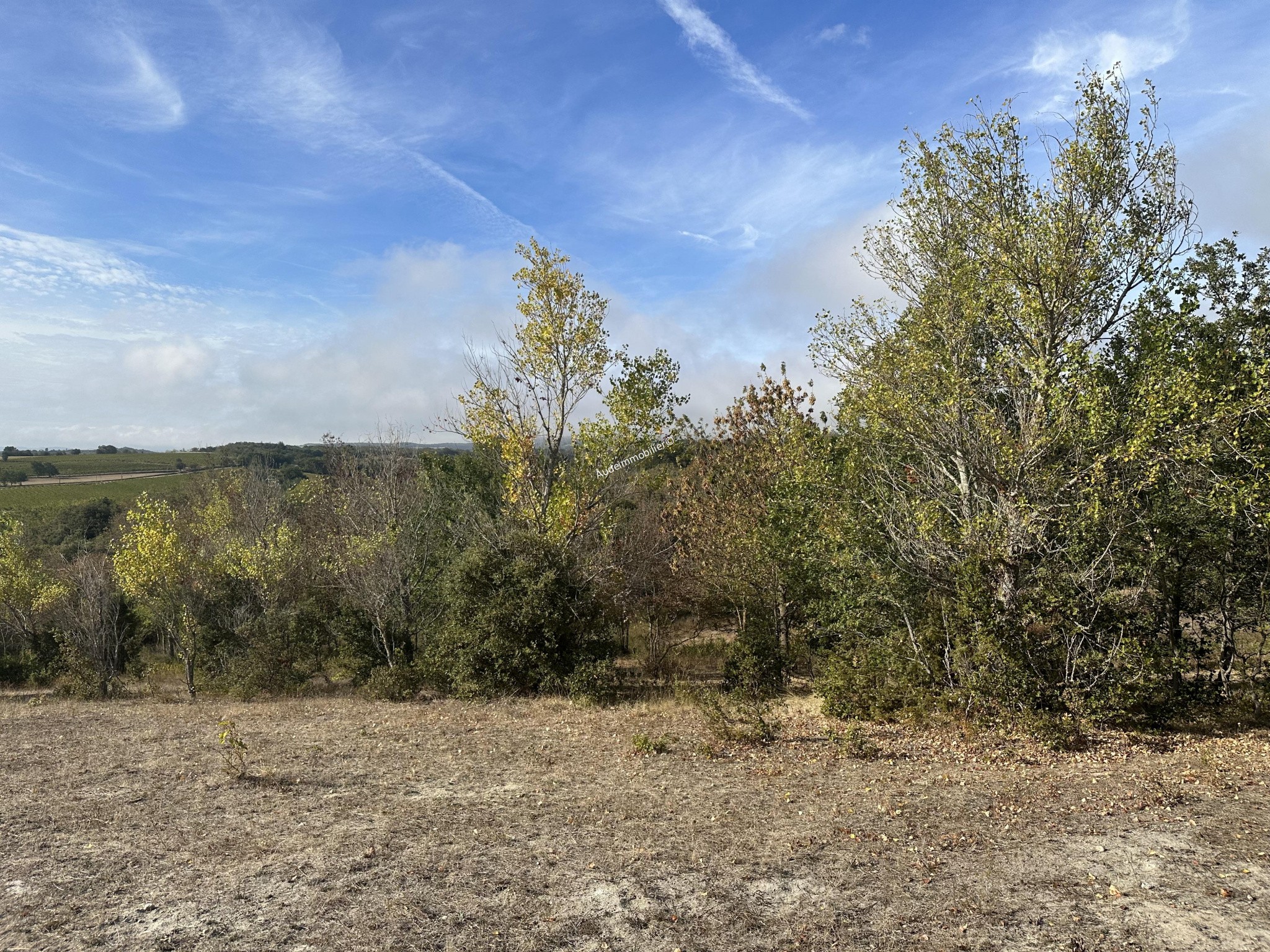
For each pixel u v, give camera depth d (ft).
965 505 41.34
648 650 77.10
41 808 25.94
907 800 26.40
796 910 17.78
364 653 66.90
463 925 17.01
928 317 43.52
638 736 35.22
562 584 55.98
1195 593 40.78
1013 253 37.86
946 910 17.67
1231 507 32.73
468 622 56.90
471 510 75.15
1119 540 37.91
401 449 95.55
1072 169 37.37
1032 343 38.14
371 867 20.33
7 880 19.48
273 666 64.39
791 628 65.41
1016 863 20.44
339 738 38.68
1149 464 34.06
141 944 16.05
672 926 16.99
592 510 66.28
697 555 67.72
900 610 45.09
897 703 41.32
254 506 107.14
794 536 53.57
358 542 71.36
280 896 18.47
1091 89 37.50
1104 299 38.86
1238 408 32.53
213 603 80.12
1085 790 27.20
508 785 28.96
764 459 62.69
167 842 22.27
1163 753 32.40
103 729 43.01
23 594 88.63
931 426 41.88
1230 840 21.67
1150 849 21.18
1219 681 39.22
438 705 51.26
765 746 35.58
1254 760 30.45
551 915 17.48
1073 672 36.14
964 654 38.29
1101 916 17.24
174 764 32.73
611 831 23.39
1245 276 40.81
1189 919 16.97
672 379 65.36
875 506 46.88
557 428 64.44
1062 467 37.83
